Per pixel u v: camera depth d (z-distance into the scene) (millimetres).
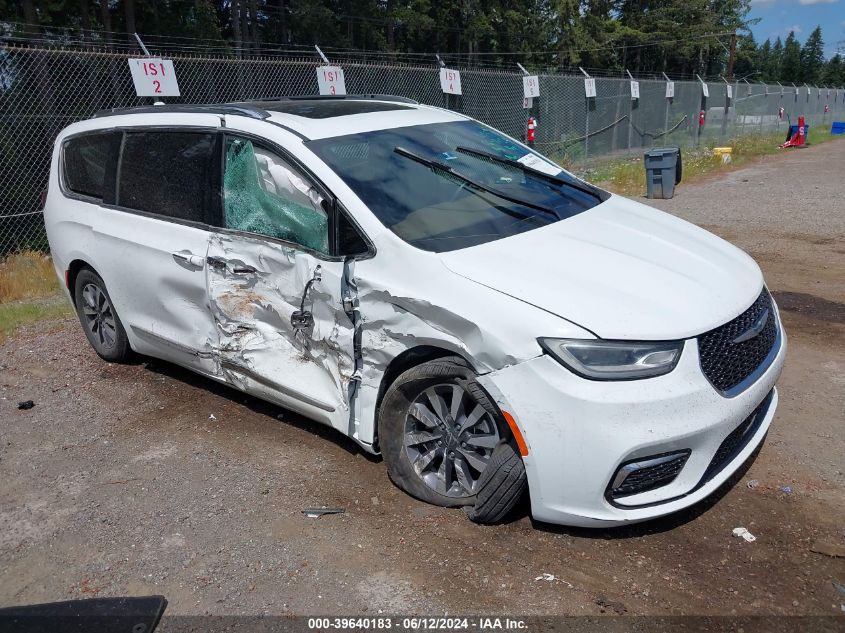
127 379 5246
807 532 3139
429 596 2885
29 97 12906
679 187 14578
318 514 3465
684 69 58500
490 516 3201
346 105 4605
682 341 2879
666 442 2799
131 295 4746
